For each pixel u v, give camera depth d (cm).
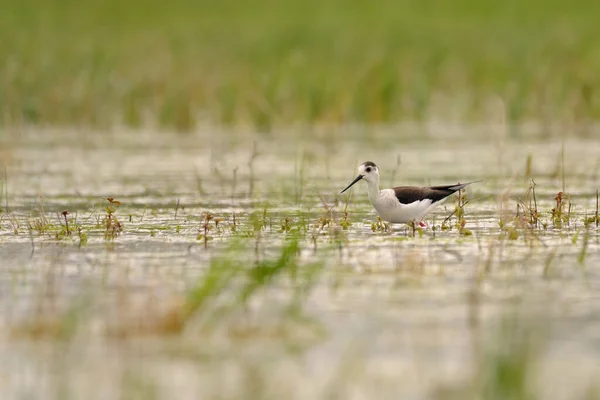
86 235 1534
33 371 955
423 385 907
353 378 924
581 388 894
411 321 1074
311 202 1853
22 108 3044
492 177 2125
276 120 3055
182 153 2586
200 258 1367
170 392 895
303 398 884
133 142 2811
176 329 1057
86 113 3053
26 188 2055
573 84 3092
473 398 876
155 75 3203
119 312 1091
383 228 1588
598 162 2309
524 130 2978
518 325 1048
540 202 1817
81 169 2317
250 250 1410
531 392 877
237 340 1030
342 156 2503
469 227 1589
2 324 1078
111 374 941
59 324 1067
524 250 1393
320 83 3123
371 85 3145
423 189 1587
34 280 1259
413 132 2973
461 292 1178
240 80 3120
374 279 1241
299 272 1275
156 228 1600
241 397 884
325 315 1101
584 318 1074
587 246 1418
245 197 1920
